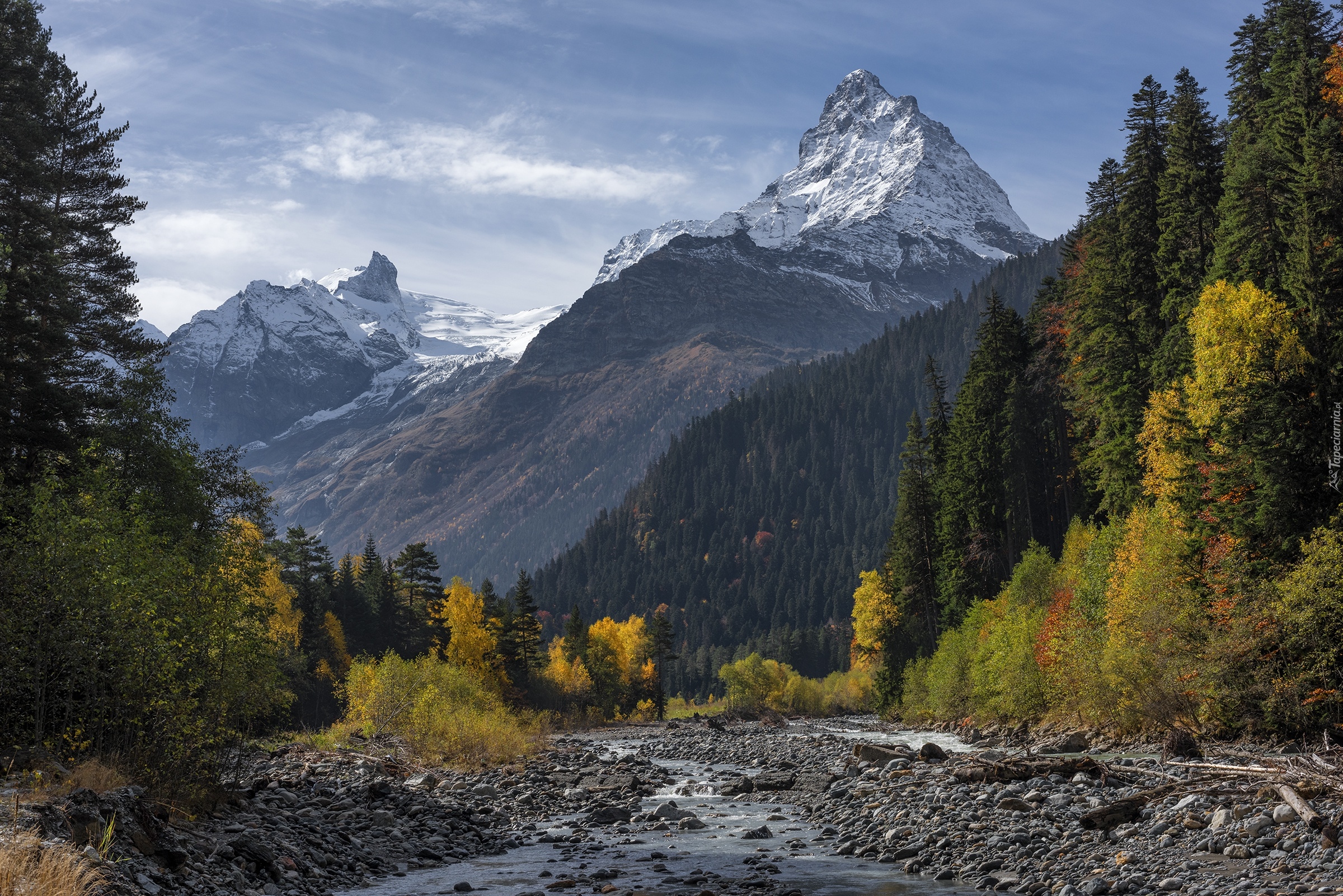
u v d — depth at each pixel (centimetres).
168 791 1828
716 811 2709
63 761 1742
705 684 17975
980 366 7038
